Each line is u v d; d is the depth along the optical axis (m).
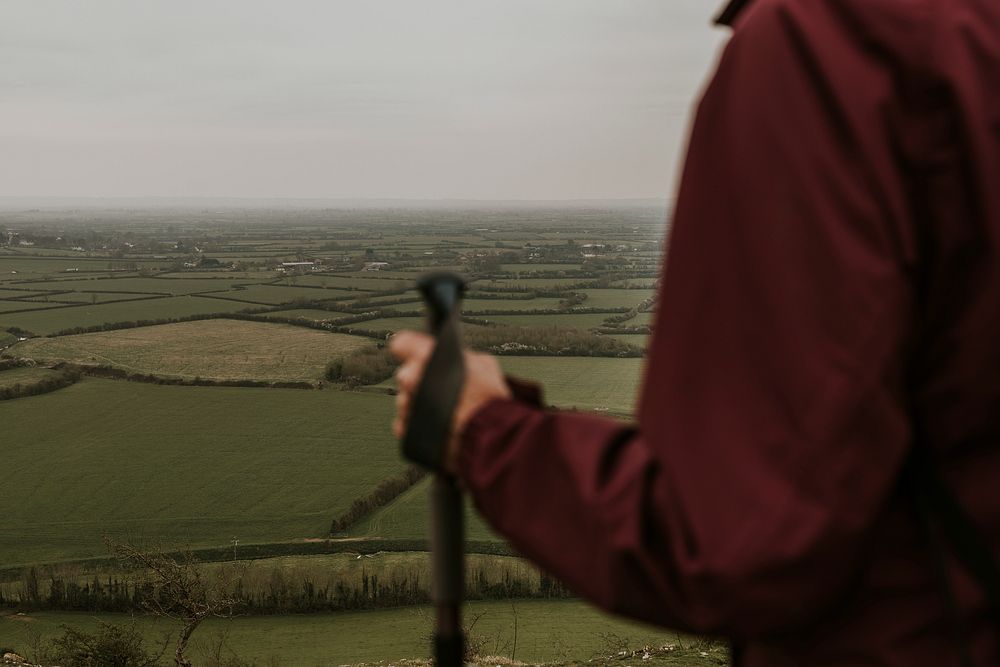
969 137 0.79
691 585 0.79
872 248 0.79
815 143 0.81
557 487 0.89
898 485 0.87
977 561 0.81
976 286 0.81
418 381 0.99
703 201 0.87
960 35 0.82
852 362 0.77
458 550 1.14
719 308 0.83
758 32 0.87
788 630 0.79
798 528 0.75
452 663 1.15
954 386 0.82
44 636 39.72
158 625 41.00
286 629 40.38
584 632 36.44
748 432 0.79
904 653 0.83
